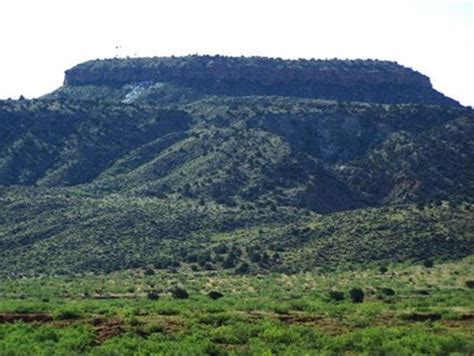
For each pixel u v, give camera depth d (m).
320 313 65.19
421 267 126.06
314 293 101.50
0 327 51.84
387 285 111.56
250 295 100.25
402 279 117.38
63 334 49.00
